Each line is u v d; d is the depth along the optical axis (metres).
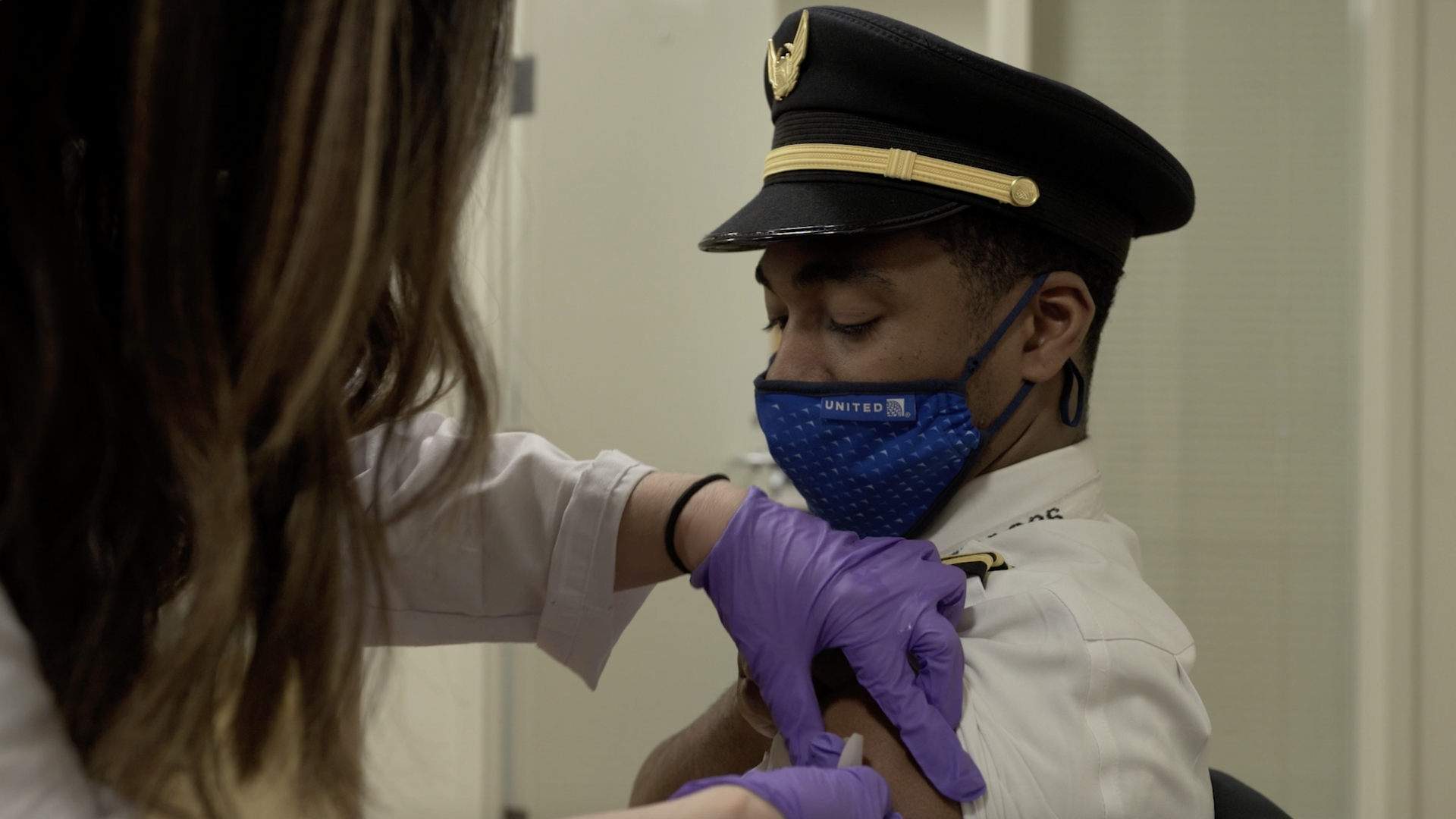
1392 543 1.76
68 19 0.44
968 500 0.78
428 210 0.53
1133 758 0.60
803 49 0.77
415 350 0.57
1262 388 1.89
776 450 0.77
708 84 2.49
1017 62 1.85
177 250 0.44
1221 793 0.76
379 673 0.64
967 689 0.65
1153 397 1.93
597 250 2.54
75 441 0.48
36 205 0.43
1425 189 1.72
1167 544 1.94
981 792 0.60
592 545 0.78
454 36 0.52
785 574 0.69
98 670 0.52
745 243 0.74
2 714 0.40
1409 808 1.77
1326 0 1.82
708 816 0.50
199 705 0.47
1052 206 0.73
